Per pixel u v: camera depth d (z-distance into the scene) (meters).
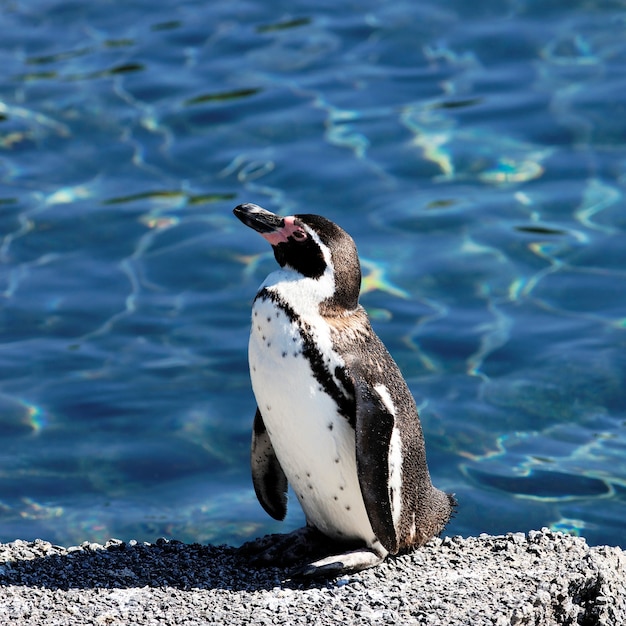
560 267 29.12
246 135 35.25
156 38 41.44
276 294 16.95
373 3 43.53
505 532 21.00
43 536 20.75
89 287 28.80
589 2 42.31
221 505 21.80
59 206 31.95
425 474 18.06
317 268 17.05
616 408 24.28
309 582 16.88
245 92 37.59
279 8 43.59
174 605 15.82
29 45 41.28
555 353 26.02
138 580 16.83
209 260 29.80
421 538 18.14
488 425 23.86
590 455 22.98
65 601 15.82
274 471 18.64
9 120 36.19
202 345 26.75
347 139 34.91
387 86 37.81
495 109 36.19
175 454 23.22
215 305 28.11
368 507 16.45
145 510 21.61
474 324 27.12
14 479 22.34
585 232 30.41
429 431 23.69
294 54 40.00
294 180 32.91
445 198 32.03
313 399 16.73
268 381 16.94
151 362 26.16
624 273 28.80
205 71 39.03
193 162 34.03
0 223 31.23
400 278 28.83
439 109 36.38
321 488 17.34
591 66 38.25
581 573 16.98
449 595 16.03
